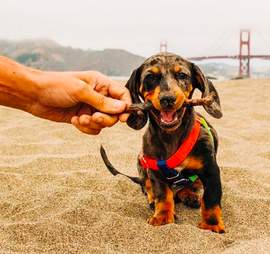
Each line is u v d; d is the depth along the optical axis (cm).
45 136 103
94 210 58
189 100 54
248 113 133
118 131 107
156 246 49
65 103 41
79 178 72
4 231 51
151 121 57
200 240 49
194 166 56
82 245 48
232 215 58
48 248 47
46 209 59
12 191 66
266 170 79
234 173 75
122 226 52
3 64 39
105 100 41
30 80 39
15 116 130
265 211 59
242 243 47
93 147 93
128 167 80
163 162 56
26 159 84
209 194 55
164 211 57
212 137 58
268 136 105
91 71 47
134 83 60
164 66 57
